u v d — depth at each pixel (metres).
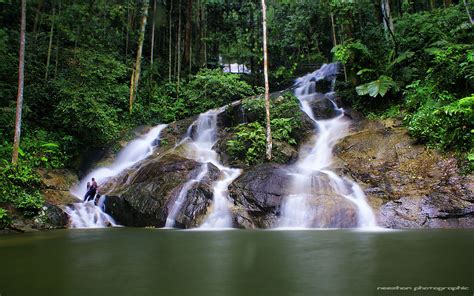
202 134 17.14
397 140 12.19
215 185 11.30
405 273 4.26
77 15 20.06
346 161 12.27
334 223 9.11
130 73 22.11
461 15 15.52
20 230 9.59
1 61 15.47
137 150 16.69
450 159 10.24
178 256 5.68
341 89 18.62
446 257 5.12
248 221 9.66
